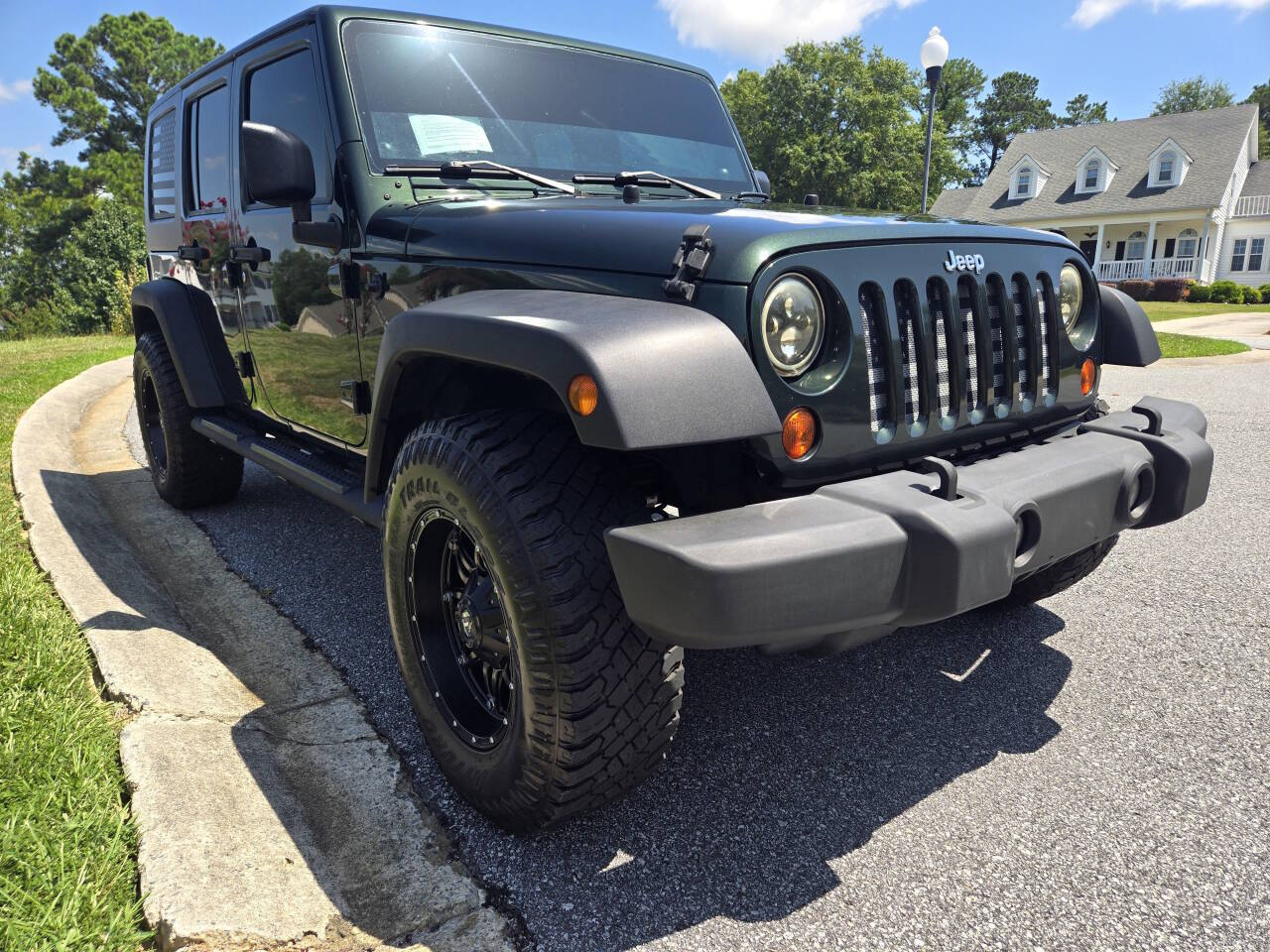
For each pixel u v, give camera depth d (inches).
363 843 74.6
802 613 58.1
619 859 73.2
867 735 92.4
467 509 68.7
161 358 159.8
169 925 60.4
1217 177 1382.9
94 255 829.8
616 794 72.7
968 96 2637.8
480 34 113.6
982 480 69.8
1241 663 107.7
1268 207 1416.1
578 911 67.3
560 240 77.6
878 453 73.3
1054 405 90.0
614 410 57.0
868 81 1667.1
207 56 2060.8
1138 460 80.3
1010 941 63.7
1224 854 73.0
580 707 65.3
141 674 94.3
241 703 96.6
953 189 1838.1
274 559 145.3
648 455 71.5
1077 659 109.4
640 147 119.5
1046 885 69.6
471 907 67.6
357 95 100.8
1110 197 1462.8
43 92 1926.7
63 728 81.4
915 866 72.0
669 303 66.6
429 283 88.8
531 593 64.8
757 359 65.4
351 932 64.6
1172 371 403.5
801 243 67.6
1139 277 1440.7
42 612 107.2
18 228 1835.6
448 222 88.7
